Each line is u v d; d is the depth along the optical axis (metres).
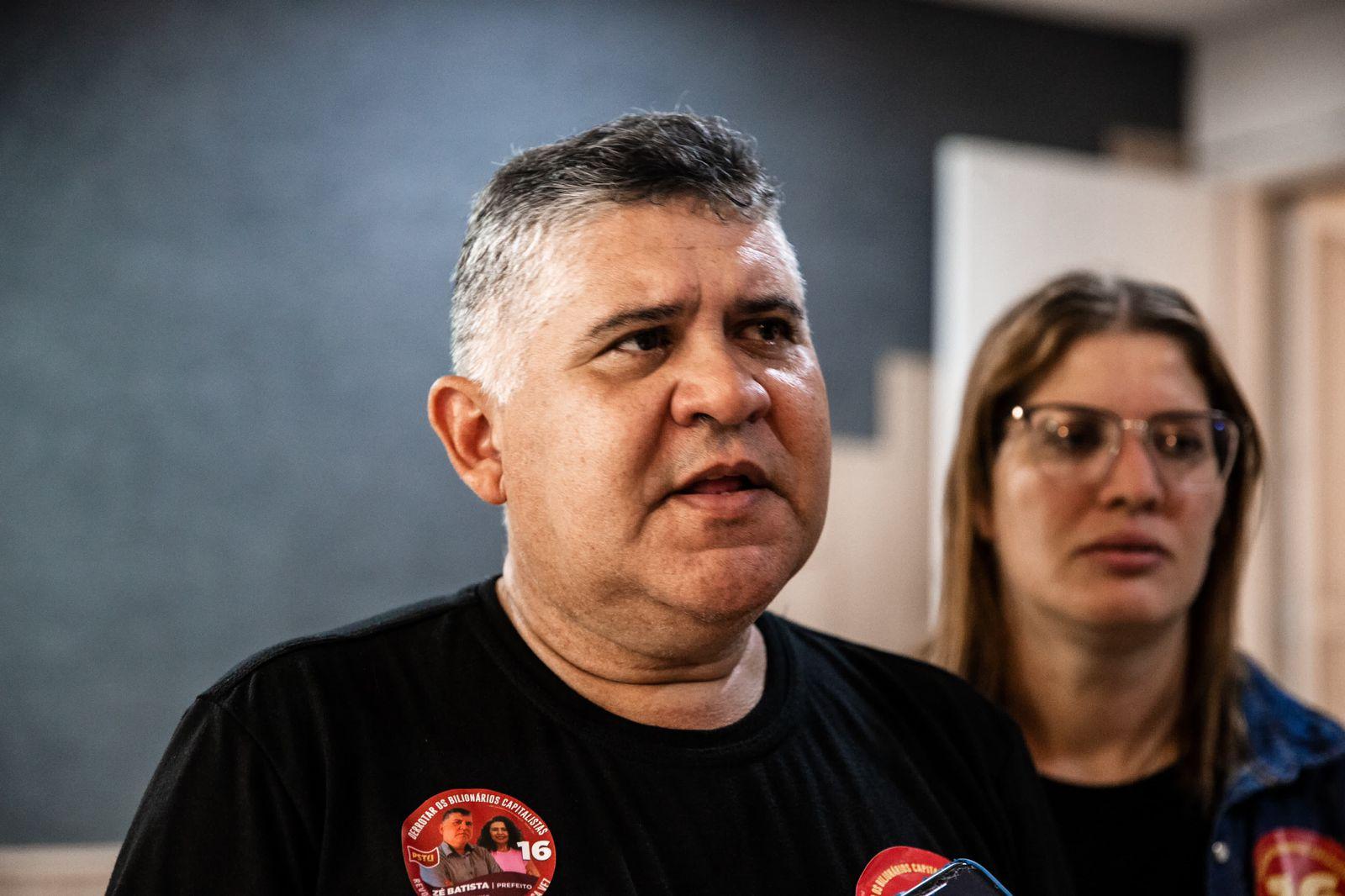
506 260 1.04
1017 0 4.75
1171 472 1.61
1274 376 4.96
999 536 1.72
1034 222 4.59
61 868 3.74
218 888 0.93
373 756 0.99
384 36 4.18
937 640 1.85
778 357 1.04
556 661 1.08
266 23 4.07
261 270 4.04
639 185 0.99
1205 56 5.02
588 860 0.97
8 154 3.86
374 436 4.10
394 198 4.16
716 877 0.99
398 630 1.10
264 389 4.02
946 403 4.49
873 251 4.62
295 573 4.02
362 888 0.94
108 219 3.92
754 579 0.98
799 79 4.57
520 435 1.02
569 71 4.34
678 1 4.46
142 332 3.94
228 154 4.02
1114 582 1.58
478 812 0.98
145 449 3.92
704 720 1.08
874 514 4.56
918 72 4.70
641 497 0.97
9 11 3.87
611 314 0.97
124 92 3.95
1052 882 1.23
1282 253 5.00
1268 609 4.89
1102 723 1.70
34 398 3.85
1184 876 1.65
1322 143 4.62
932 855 1.09
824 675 1.21
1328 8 4.63
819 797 1.07
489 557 4.18
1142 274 4.75
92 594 3.86
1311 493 4.89
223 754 0.97
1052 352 1.67
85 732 3.82
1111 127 4.96
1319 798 1.66
